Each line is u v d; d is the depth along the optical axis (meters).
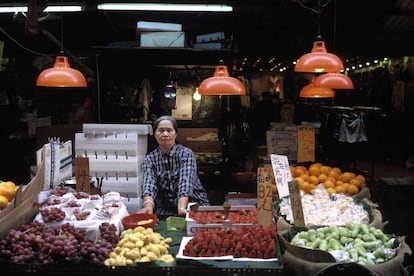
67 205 2.83
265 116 7.98
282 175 3.43
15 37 6.09
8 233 2.58
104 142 3.62
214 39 5.50
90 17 5.93
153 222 2.99
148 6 4.93
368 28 6.26
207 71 5.93
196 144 5.90
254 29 6.37
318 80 4.37
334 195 3.64
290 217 3.08
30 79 6.41
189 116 5.95
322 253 2.33
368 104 9.21
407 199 5.68
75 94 6.32
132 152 3.60
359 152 9.23
